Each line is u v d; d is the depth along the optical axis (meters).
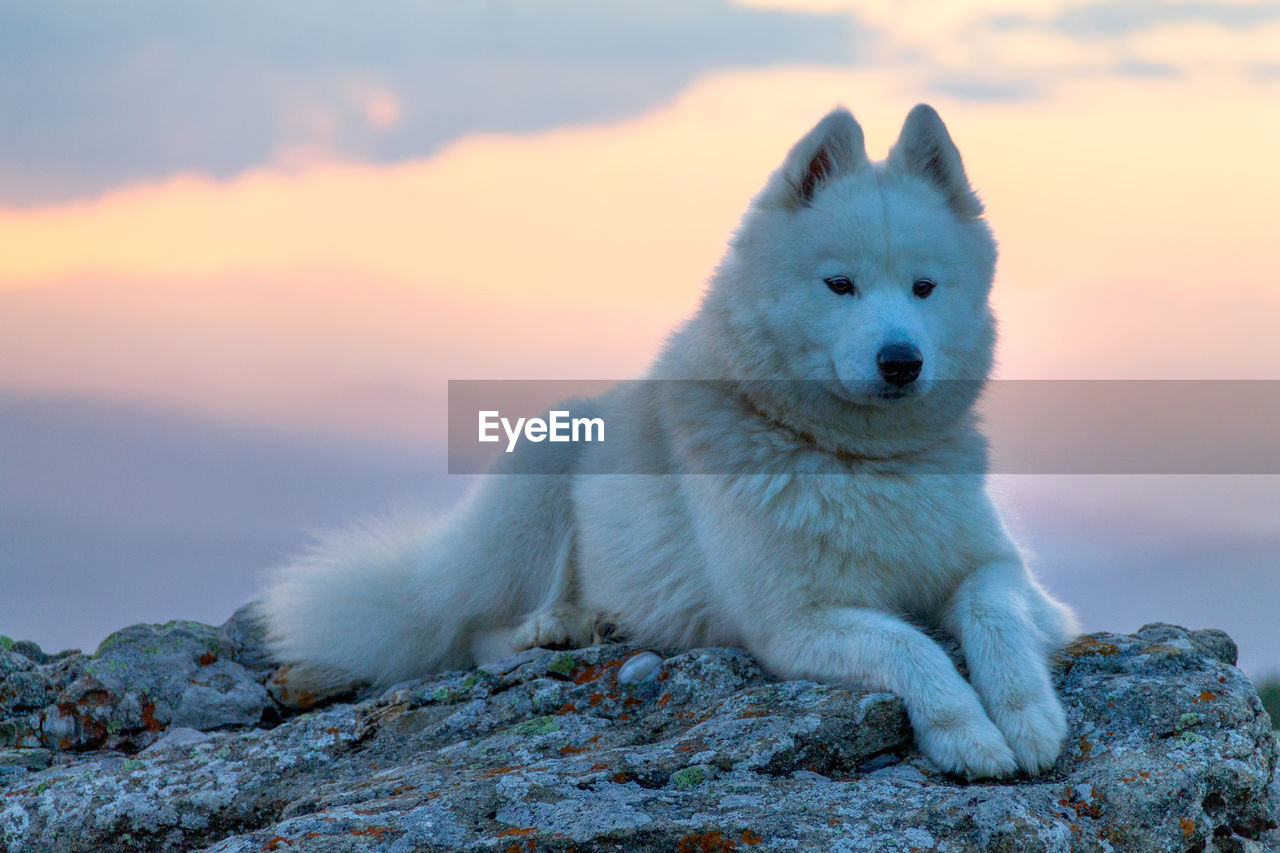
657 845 2.78
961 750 3.20
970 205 4.14
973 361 4.04
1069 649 3.79
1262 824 3.28
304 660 5.14
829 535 3.79
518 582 4.99
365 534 5.36
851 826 2.82
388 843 2.87
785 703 3.50
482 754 3.56
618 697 3.92
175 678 4.96
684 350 4.33
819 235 3.88
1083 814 3.04
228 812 3.61
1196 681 3.46
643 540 4.42
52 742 4.64
